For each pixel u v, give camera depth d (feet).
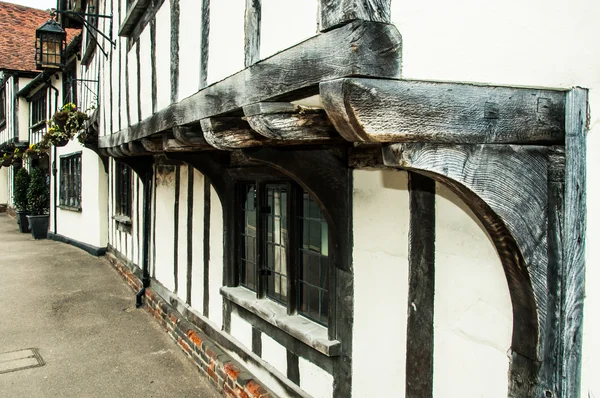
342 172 9.14
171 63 11.82
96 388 14.69
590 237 5.72
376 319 8.54
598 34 5.38
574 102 5.59
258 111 6.77
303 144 8.71
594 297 5.79
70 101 39.24
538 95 5.67
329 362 9.86
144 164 22.13
